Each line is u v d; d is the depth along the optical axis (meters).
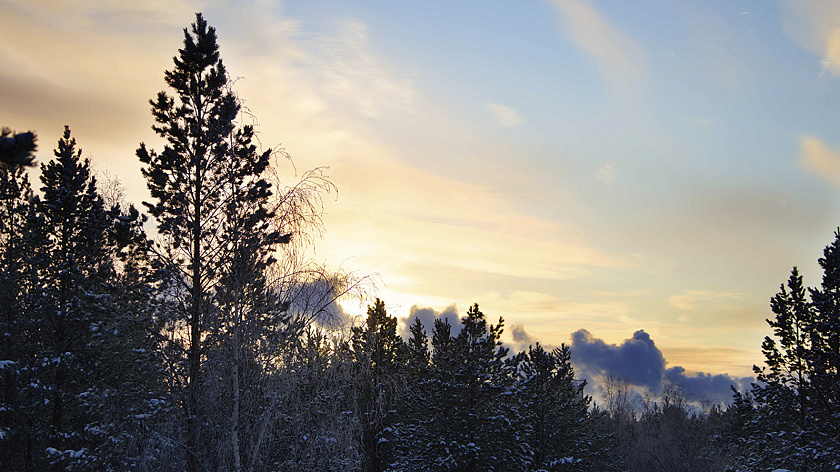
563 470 38.66
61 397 24.09
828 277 37.78
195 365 14.83
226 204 15.27
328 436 13.82
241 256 14.47
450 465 31.31
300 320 14.46
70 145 28.30
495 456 32.19
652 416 94.12
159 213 19.64
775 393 38.69
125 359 18.02
